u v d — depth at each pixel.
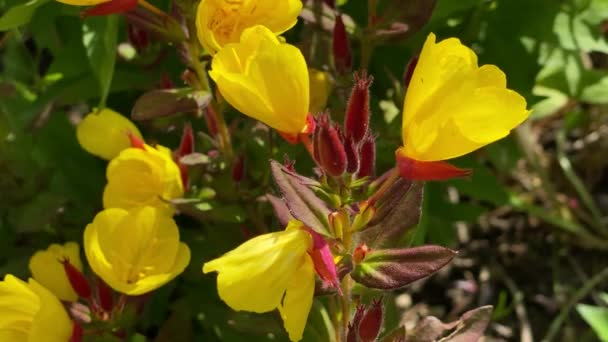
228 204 0.41
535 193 0.61
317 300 0.38
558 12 0.49
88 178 0.49
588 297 0.57
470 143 0.30
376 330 0.33
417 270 0.33
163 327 0.44
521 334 0.56
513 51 0.50
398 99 0.43
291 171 0.33
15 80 0.53
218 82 0.32
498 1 0.50
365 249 0.33
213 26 0.34
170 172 0.39
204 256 0.44
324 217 0.32
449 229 0.53
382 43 0.44
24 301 0.36
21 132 0.48
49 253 0.41
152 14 0.38
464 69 0.29
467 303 0.58
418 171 0.31
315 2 0.43
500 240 0.60
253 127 0.43
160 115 0.39
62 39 0.51
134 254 0.38
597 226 0.58
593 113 0.61
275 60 0.31
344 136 0.31
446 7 0.46
